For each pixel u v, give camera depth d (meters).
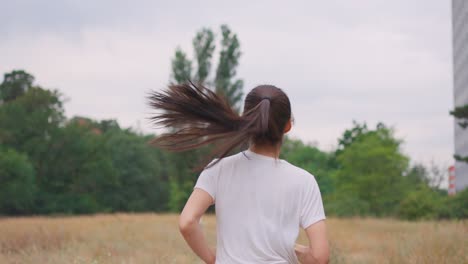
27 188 56.25
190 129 2.44
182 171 42.06
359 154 44.50
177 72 42.53
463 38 89.75
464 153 84.00
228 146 2.34
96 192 69.38
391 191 43.88
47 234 12.81
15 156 55.91
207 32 43.25
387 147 45.47
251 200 2.44
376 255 10.35
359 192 44.03
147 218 24.75
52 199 61.75
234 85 42.38
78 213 62.75
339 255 9.83
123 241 12.55
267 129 2.40
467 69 85.31
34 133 62.47
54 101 63.78
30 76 77.62
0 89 76.62
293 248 2.42
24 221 20.48
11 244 11.88
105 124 83.94
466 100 86.06
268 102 2.39
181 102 2.40
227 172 2.48
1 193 55.22
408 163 45.72
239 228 2.43
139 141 77.69
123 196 72.88
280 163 2.48
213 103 2.39
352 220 25.30
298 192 2.44
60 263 8.89
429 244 9.72
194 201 2.46
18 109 61.84
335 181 48.47
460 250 8.92
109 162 65.44
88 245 11.57
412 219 31.58
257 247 2.40
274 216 2.42
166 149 2.46
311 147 70.06
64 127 63.28
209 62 42.97
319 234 2.41
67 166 63.00
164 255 9.21
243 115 2.42
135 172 73.94
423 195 32.69
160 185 75.94
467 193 32.28
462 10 90.31
